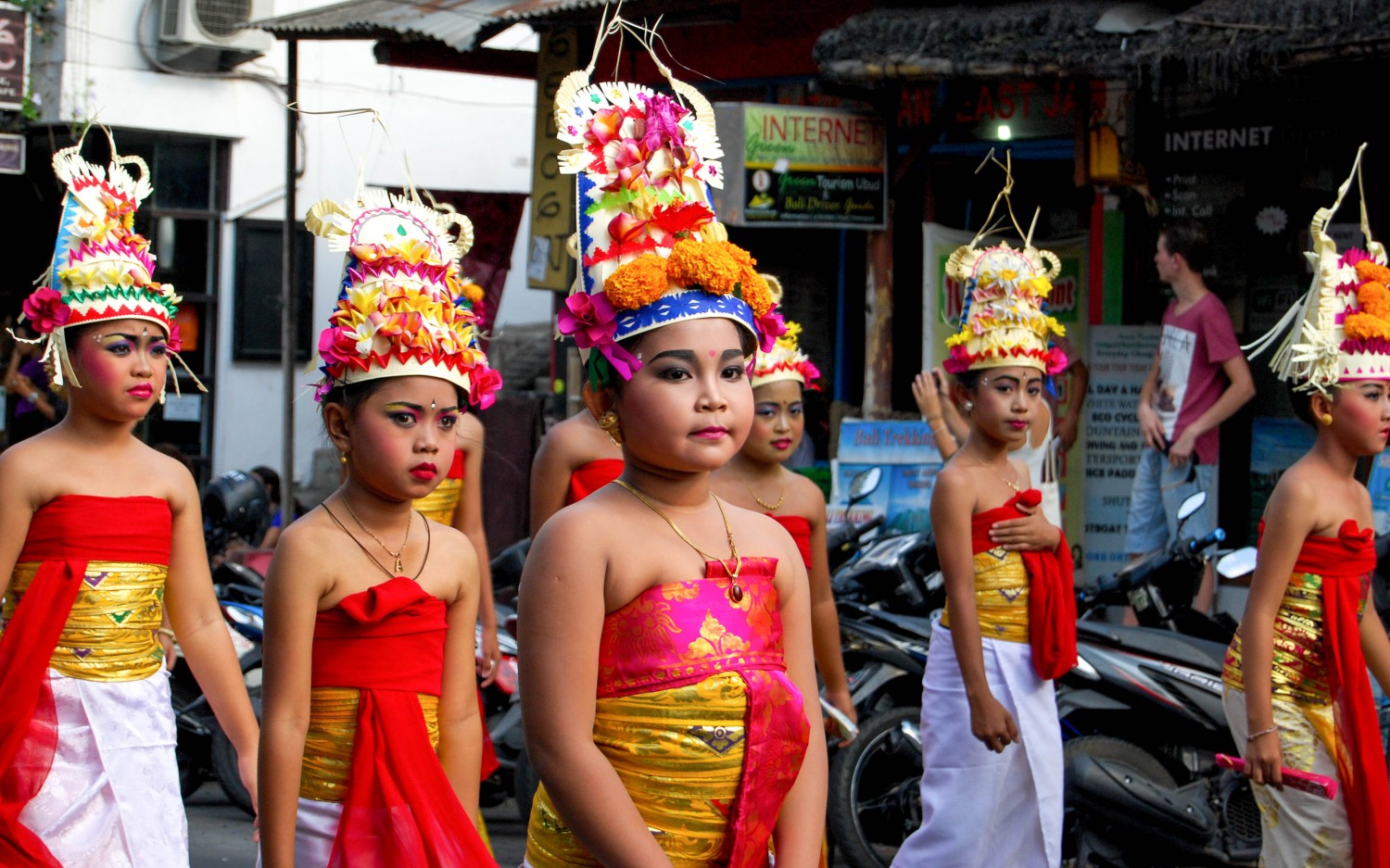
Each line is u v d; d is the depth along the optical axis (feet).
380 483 11.50
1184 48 24.50
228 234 52.65
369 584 11.59
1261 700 13.92
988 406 15.35
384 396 11.41
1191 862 17.56
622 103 9.41
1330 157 28.73
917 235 34.22
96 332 13.47
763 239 37.01
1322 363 13.97
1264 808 14.28
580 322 8.98
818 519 15.92
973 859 15.19
